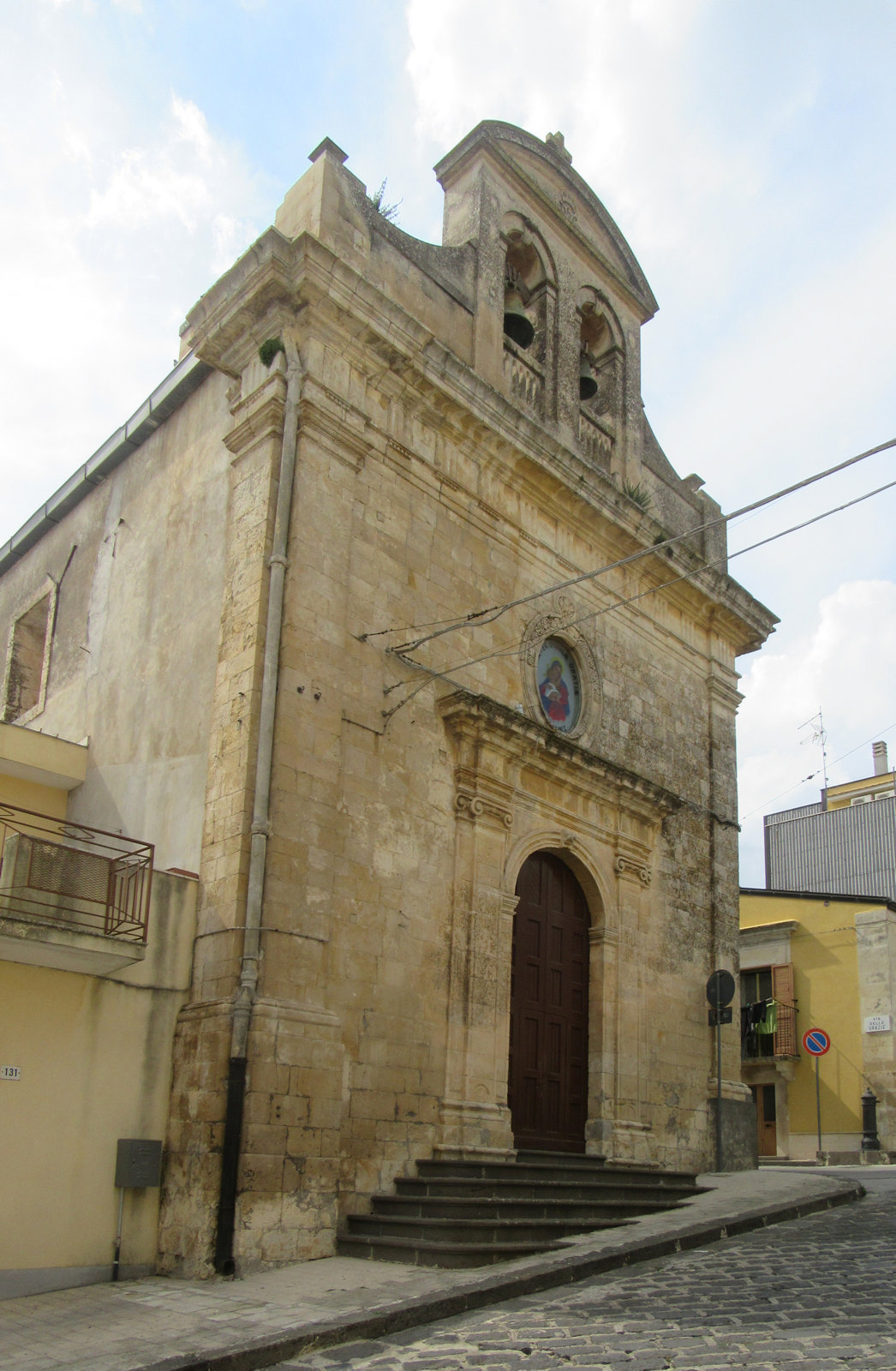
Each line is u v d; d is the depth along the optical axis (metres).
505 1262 11.14
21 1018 11.67
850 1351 7.69
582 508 19.36
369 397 16.11
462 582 17.00
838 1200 14.50
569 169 21.64
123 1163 11.85
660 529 20.66
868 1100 27.67
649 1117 17.88
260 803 13.03
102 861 12.68
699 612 22.55
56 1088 11.71
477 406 17.45
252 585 14.11
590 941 17.98
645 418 22.92
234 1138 11.67
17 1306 10.27
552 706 18.53
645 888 19.00
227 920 12.68
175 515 17.14
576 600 19.33
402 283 17.39
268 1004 12.31
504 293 19.80
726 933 20.73
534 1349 8.09
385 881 14.46
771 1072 31.02
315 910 13.20
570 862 17.88
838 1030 30.17
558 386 20.12
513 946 16.61
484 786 16.05
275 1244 11.65
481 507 17.73
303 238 14.88
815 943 31.27
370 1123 13.44
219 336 15.80
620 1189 14.70
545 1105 16.41
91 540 19.73
